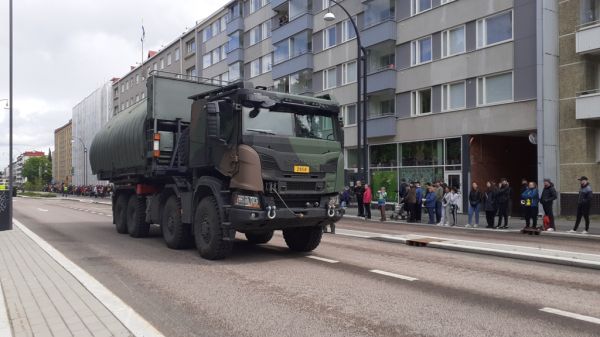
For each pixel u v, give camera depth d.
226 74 52.94
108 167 14.77
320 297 6.44
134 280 7.62
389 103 30.91
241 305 6.06
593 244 12.65
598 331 5.02
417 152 28.52
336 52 34.78
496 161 25.94
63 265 8.68
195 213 9.97
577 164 21.12
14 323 5.17
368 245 11.78
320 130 9.64
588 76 21.19
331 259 9.57
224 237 9.13
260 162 8.62
